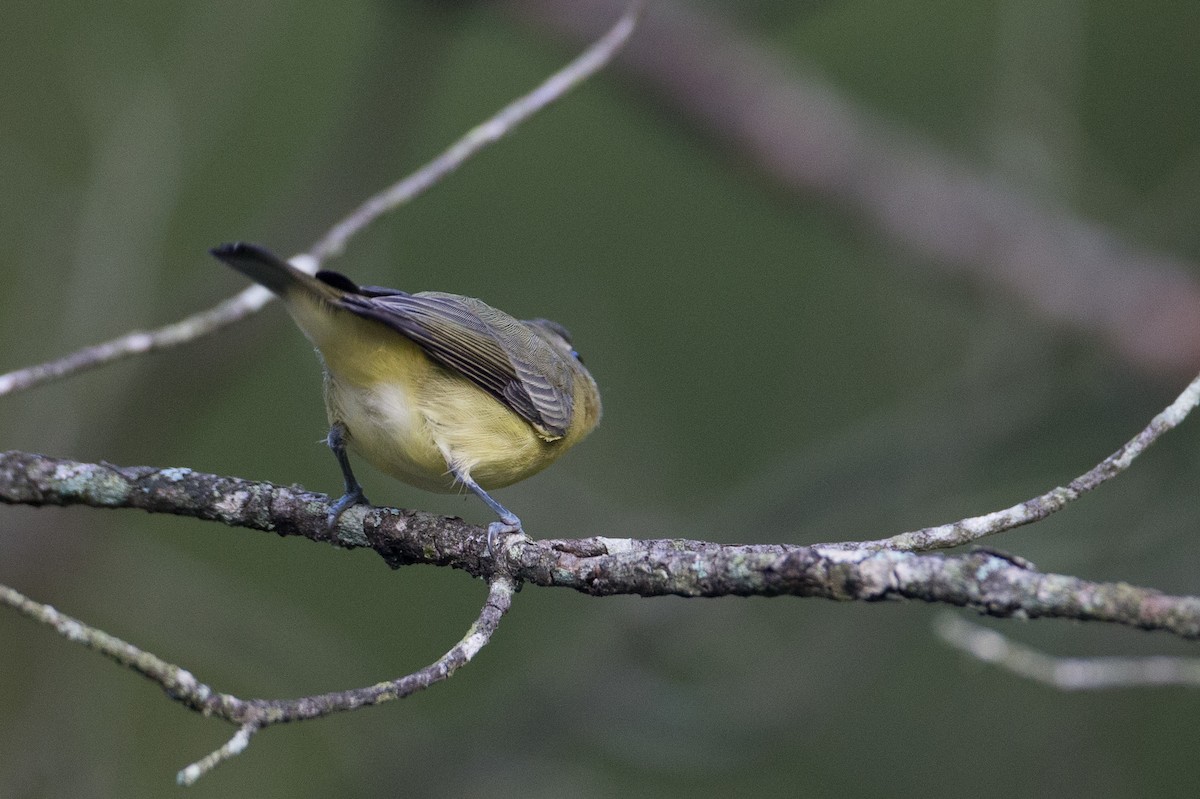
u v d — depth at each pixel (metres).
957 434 12.77
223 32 13.79
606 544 5.32
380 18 13.01
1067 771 11.98
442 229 15.63
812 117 13.09
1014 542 12.07
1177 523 11.62
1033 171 12.98
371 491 13.70
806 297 15.82
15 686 12.38
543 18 12.91
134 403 12.91
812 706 12.29
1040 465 12.88
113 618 12.82
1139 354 12.43
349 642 14.36
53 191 14.28
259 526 5.75
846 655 12.38
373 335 6.25
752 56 13.46
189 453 14.62
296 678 12.88
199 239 15.38
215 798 13.16
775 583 4.92
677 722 12.15
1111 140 15.20
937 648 13.01
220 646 12.80
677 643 12.81
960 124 15.22
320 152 13.75
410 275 15.34
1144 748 11.95
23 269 14.15
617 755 12.15
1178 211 13.82
